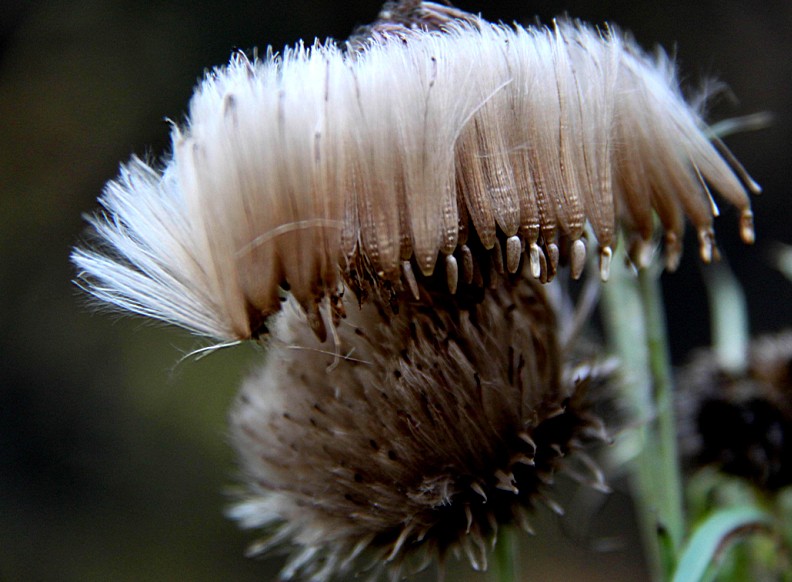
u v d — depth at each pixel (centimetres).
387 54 20
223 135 20
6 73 81
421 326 22
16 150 79
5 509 72
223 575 74
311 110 20
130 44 82
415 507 22
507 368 22
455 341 22
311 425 23
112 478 75
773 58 83
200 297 21
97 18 82
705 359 29
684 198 22
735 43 83
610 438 23
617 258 25
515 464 22
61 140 80
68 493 74
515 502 23
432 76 20
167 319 21
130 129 80
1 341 75
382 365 22
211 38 81
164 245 21
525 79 21
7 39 81
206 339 22
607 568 79
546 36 21
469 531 22
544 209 21
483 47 21
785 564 26
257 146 20
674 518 25
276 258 20
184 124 21
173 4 82
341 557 23
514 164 21
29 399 75
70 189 79
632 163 21
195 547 74
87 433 75
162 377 76
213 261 20
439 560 23
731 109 81
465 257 20
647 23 82
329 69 20
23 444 74
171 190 21
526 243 21
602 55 21
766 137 81
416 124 20
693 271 79
